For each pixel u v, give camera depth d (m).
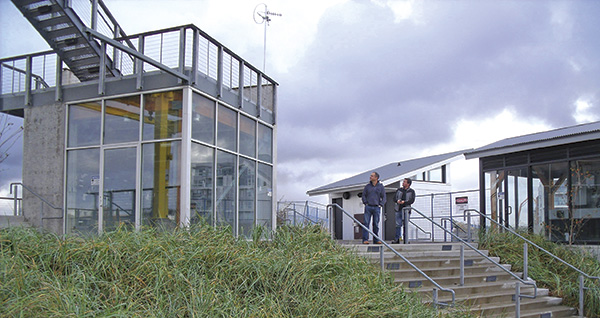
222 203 12.33
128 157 11.52
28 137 12.56
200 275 6.89
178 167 11.00
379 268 9.34
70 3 12.38
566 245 13.61
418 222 21.89
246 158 13.69
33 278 6.10
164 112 11.33
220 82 12.27
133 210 11.26
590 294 10.99
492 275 11.40
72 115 12.30
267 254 8.09
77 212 11.88
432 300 8.35
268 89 15.32
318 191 26.77
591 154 13.63
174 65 11.32
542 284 11.93
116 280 6.42
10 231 7.46
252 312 6.25
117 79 11.80
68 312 5.38
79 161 12.05
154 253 7.11
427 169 23.59
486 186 16.64
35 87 12.98
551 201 14.62
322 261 7.99
